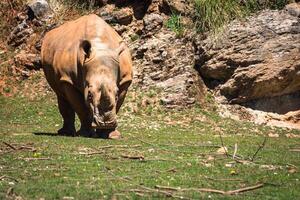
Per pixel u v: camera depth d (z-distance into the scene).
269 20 47.50
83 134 34.41
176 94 46.00
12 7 58.34
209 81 48.09
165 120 43.81
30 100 49.09
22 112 46.50
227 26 47.97
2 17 58.25
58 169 23.06
